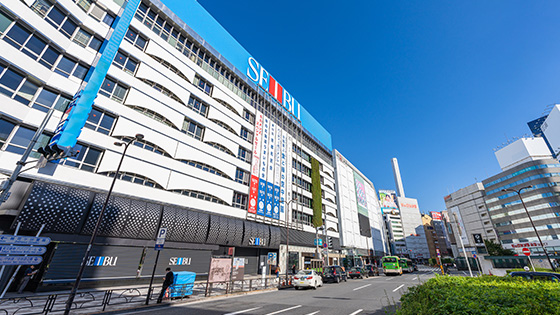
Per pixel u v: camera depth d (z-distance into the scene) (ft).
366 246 197.77
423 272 143.95
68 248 47.21
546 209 211.00
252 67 125.39
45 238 29.94
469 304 13.98
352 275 98.12
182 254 66.44
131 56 70.28
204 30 99.71
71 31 58.29
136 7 72.79
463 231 81.56
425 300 19.49
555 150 224.53
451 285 22.77
